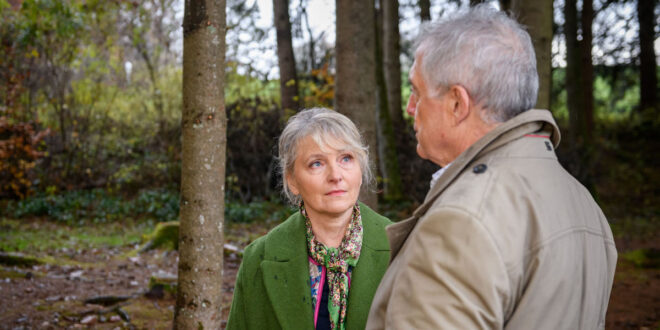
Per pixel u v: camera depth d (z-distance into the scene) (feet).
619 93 56.29
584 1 42.50
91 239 24.18
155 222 29.94
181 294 7.32
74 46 32.91
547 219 3.16
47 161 33.55
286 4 36.06
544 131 3.64
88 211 30.14
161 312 13.74
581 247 3.34
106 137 37.42
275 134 34.91
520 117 3.35
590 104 43.88
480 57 3.34
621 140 48.26
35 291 15.16
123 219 29.96
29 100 32.71
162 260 20.36
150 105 40.29
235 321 5.36
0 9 27.45
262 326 5.15
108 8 26.61
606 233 3.79
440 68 3.48
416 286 3.07
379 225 5.31
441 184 3.51
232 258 20.17
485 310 2.89
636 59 49.85
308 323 4.91
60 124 34.47
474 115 3.47
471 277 2.92
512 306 3.07
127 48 40.29
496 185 3.20
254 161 34.86
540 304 3.05
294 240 5.21
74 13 25.30
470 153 3.42
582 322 3.31
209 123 7.17
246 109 35.35
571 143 38.73
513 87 3.36
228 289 16.31
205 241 7.23
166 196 32.45
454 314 2.90
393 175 33.91
